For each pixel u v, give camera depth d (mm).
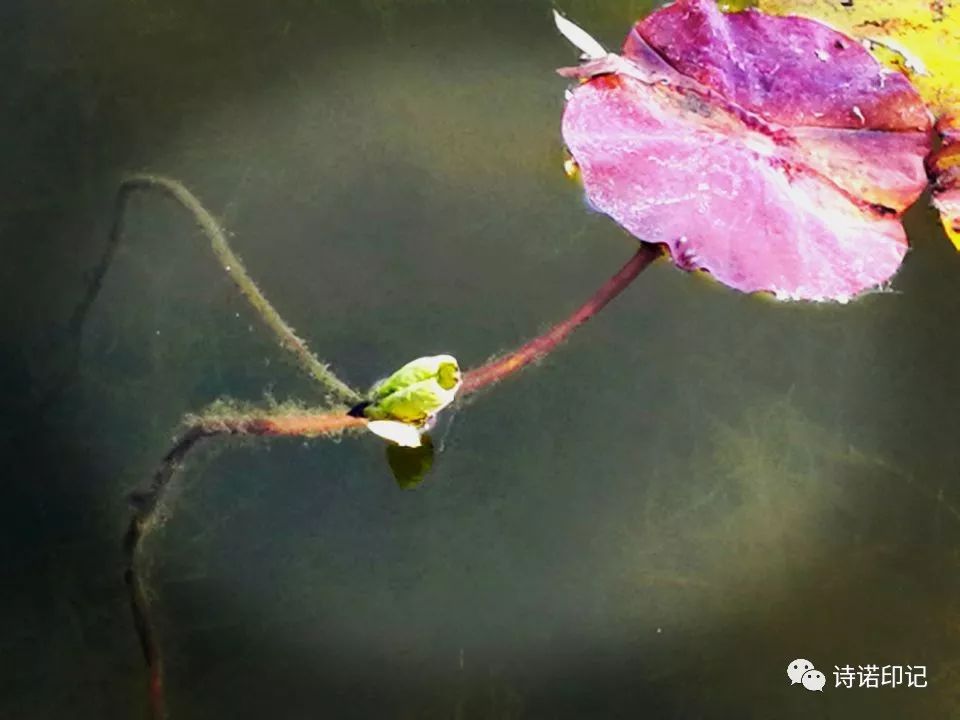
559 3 1000
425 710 901
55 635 903
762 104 971
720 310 952
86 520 917
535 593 916
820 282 949
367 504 921
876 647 916
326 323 941
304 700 900
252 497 920
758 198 954
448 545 919
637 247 955
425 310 945
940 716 908
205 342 938
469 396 935
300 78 981
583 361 941
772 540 927
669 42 981
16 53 979
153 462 924
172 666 901
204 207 957
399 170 966
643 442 935
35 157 962
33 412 928
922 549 929
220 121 972
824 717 907
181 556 914
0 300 941
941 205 969
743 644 915
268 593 911
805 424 940
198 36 987
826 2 1001
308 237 954
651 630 914
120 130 968
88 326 939
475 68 985
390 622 910
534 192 963
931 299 958
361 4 996
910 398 947
